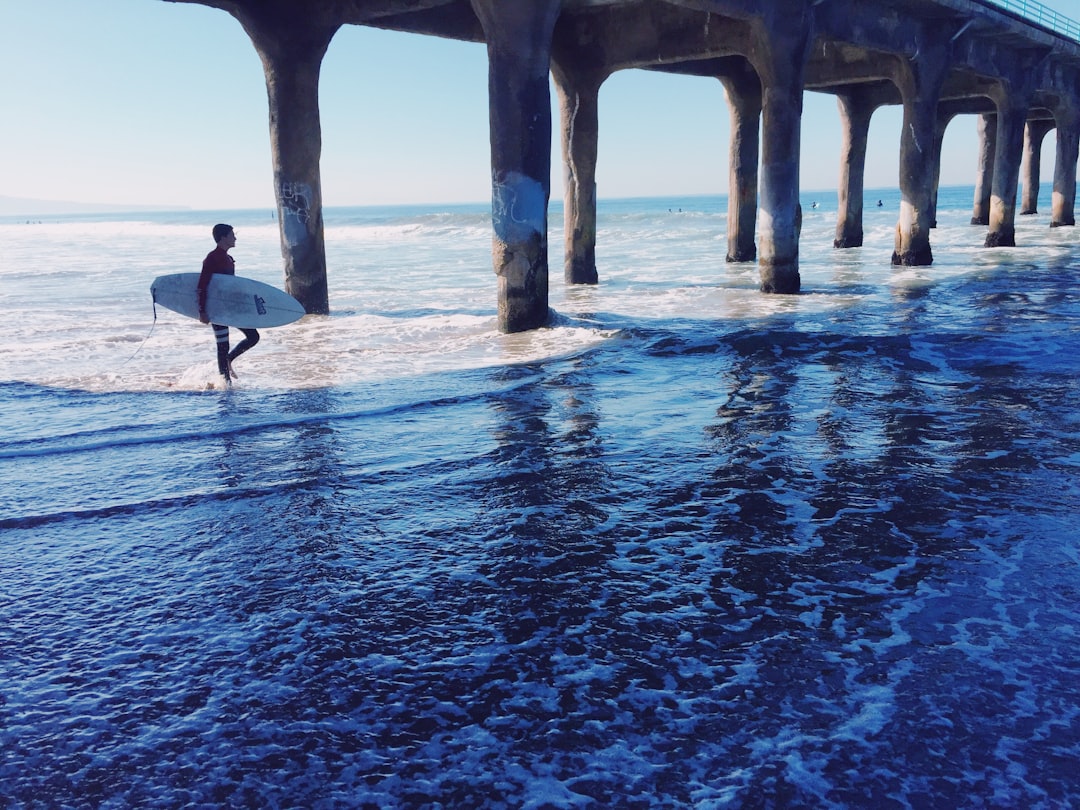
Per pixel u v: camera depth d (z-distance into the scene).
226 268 8.37
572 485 5.11
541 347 9.91
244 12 12.38
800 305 13.30
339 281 19.77
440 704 2.83
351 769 2.49
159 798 2.38
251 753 2.58
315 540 4.34
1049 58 25.00
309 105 13.18
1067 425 6.18
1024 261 19.91
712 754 2.52
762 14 13.79
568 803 2.32
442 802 2.34
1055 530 4.20
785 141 14.68
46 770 2.52
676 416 6.71
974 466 5.28
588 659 3.10
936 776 2.39
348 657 3.16
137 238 58.22
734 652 3.11
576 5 16.08
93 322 12.77
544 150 10.52
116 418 6.89
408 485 5.16
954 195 107.56
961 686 2.83
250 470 5.51
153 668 3.11
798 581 3.71
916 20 18.03
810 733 2.60
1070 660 2.98
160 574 3.96
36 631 3.42
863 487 4.95
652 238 37.44
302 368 8.95
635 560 3.99
